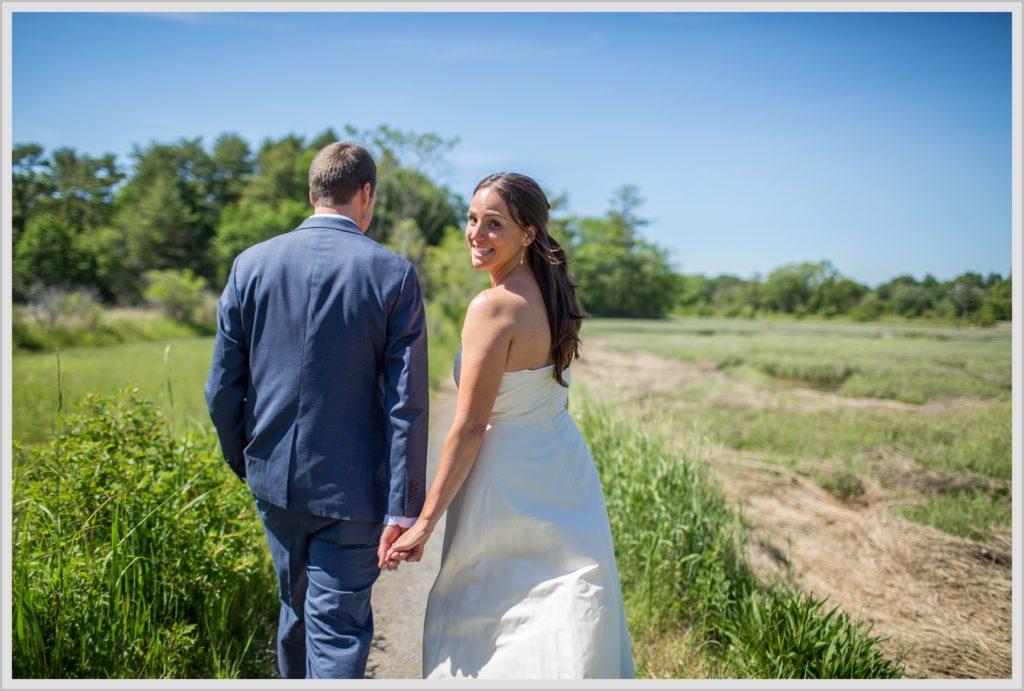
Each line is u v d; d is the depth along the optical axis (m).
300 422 1.85
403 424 1.82
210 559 2.43
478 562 1.86
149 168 52.47
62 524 2.21
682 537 3.12
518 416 1.85
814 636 2.47
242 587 2.72
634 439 3.96
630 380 11.91
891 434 7.04
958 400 8.98
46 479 2.29
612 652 1.77
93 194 43.22
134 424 2.61
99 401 2.56
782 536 4.11
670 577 2.98
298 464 1.85
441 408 8.20
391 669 2.56
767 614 2.57
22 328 16.59
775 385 11.42
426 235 37.06
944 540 4.09
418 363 1.86
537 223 1.84
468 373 1.78
